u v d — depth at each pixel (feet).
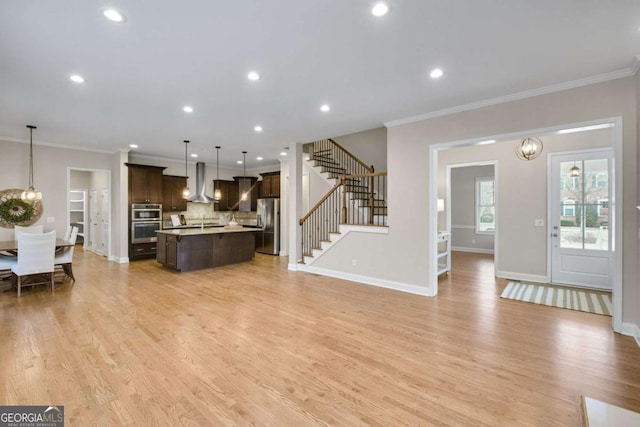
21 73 10.25
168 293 15.17
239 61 9.53
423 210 14.85
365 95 12.30
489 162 19.04
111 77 10.61
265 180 29.81
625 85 10.16
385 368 8.17
